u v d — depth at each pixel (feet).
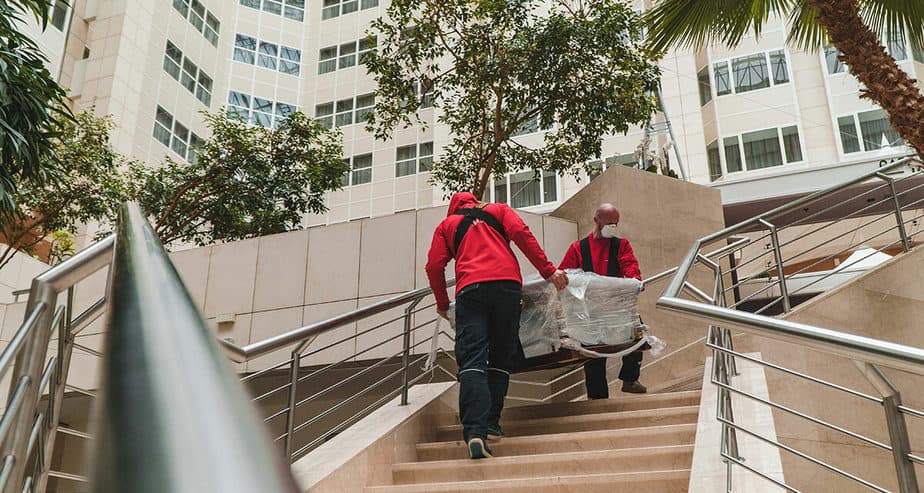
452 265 30.91
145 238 2.32
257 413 1.18
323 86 104.37
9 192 21.76
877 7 25.54
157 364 1.22
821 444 18.74
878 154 74.54
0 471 7.11
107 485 0.90
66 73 82.94
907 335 20.49
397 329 30.86
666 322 27.61
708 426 14.25
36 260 48.52
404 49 40.83
